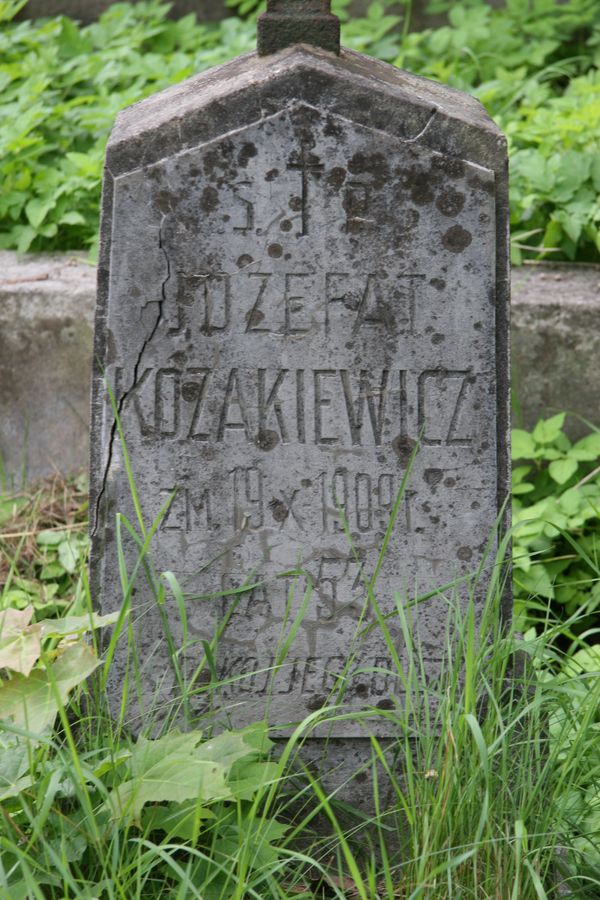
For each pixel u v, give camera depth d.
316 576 3.19
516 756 3.08
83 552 4.15
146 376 3.09
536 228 5.13
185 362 3.09
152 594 3.18
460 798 2.83
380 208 3.04
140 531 3.16
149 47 6.65
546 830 2.92
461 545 3.19
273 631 3.21
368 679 3.22
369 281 3.08
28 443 4.93
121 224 3.02
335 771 3.24
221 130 2.99
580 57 6.27
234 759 2.85
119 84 6.21
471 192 3.04
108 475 3.14
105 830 2.74
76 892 2.51
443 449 3.15
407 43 6.34
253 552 3.18
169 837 2.74
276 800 3.18
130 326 3.07
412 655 3.01
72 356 4.85
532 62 6.26
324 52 3.11
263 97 2.98
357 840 3.18
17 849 2.55
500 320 3.12
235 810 2.95
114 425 3.12
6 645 2.90
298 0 3.11
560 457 4.48
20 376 4.87
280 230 3.04
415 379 3.12
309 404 3.12
